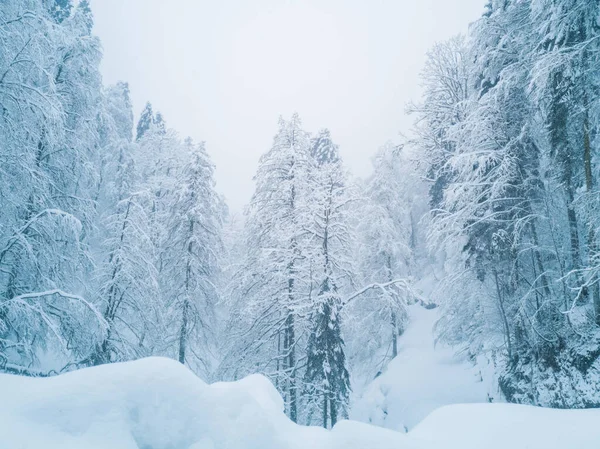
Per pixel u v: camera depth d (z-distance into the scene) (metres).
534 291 13.35
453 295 16.28
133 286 15.66
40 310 9.67
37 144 12.06
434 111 21.34
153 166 30.47
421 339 23.22
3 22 9.95
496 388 14.73
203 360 18.39
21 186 10.92
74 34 15.55
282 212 15.91
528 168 13.95
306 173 16.34
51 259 11.72
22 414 3.93
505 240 13.18
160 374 4.97
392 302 14.02
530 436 5.57
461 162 14.30
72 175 14.20
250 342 15.52
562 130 11.62
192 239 17.30
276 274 14.77
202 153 19.05
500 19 14.87
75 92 15.02
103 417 4.19
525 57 12.97
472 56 16.11
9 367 10.73
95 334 12.09
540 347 12.41
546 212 13.78
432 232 16.28
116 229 16.38
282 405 7.41
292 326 14.87
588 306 12.29
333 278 13.48
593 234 10.78
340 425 5.72
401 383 19.00
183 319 17.14
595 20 10.70
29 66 10.70
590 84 11.09
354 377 24.75
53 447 3.63
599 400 9.72
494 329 15.31
